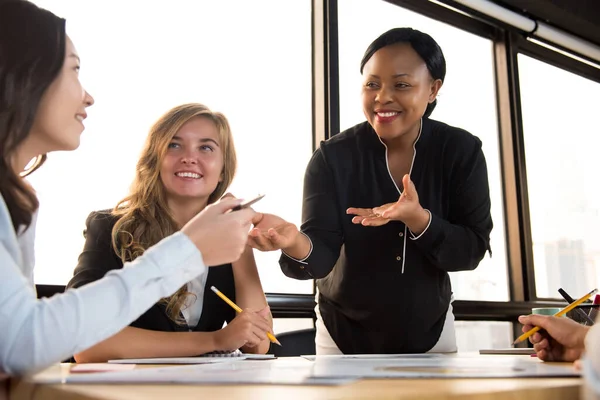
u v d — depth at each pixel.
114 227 1.54
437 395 0.47
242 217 0.84
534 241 3.57
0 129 0.85
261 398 0.46
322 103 2.83
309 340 1.81
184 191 1.60
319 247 1.56
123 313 0.73
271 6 2.78
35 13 0.89
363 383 0.56
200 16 2.53
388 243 1.62
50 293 1.97
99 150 2.14
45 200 2.00
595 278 3.86
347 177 1.68
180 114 1.64
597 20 3.85
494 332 3.25
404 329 1.62
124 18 2.30
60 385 0.58
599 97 4.20
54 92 0.90
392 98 1.58
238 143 2.56
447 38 3.45
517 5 3.61
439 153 1.68
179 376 0.63
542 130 3.78
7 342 0.68
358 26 3.03
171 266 0.77
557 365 0.87
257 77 2.67
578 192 3.91
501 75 3.64
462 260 1.57
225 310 1.55
